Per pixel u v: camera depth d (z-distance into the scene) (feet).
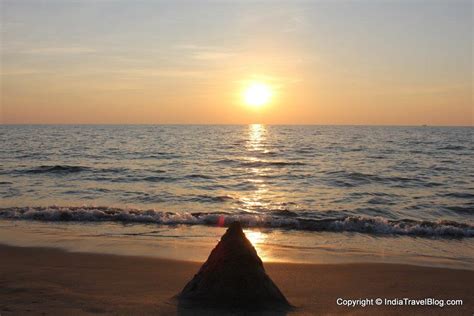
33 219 49.49
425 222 48.88
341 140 278.26
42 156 147.23
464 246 40.11
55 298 23.21
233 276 21.68
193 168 116.16
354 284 27.32
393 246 39.75
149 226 46.93
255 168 117.50
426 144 229.86
